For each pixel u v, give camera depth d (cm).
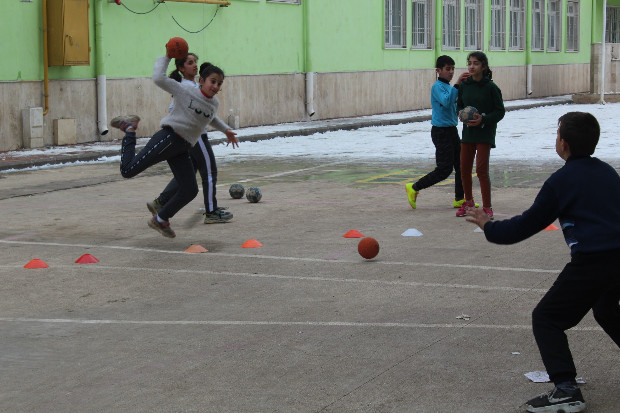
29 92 1862
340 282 708
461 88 1001
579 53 4488
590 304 437
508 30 3794
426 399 451
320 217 1026
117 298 668
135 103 2114
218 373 496
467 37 3500
